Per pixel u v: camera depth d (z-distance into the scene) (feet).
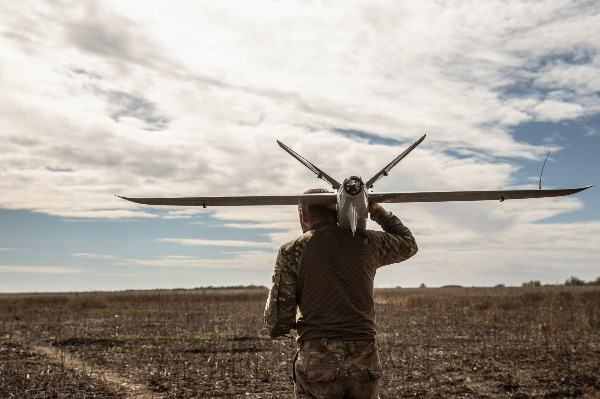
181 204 16.05
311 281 9.51
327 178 14.90
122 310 85.05
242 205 16.07
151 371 29.71
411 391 24.32
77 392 24.32
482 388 24.89
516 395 23.53
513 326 54.34
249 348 38.65
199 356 35.29
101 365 31.73
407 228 10.93
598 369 29.17
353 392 9.08
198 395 23.93
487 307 84.94
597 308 77.92
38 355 35.81
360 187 9.71
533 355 34.53
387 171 15.39
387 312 77.82
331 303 9.36
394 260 10.41
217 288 370.94
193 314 73.92
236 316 69.46
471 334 47.78
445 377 27.43
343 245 9.75
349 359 9.12
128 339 44.55
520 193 15.11
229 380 27.20
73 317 70.44
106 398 23.29
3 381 26.45
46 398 23.16
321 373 9.00
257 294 161.07
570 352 35.55
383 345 40.14
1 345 40.83
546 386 25.23
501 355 34.55
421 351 36.55
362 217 9.90
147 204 16.14
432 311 79.71
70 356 35.50
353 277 9.55
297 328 9.73
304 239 9.87
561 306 83.41
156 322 61.57
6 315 73.92
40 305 100.01
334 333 9.23
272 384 26.23
